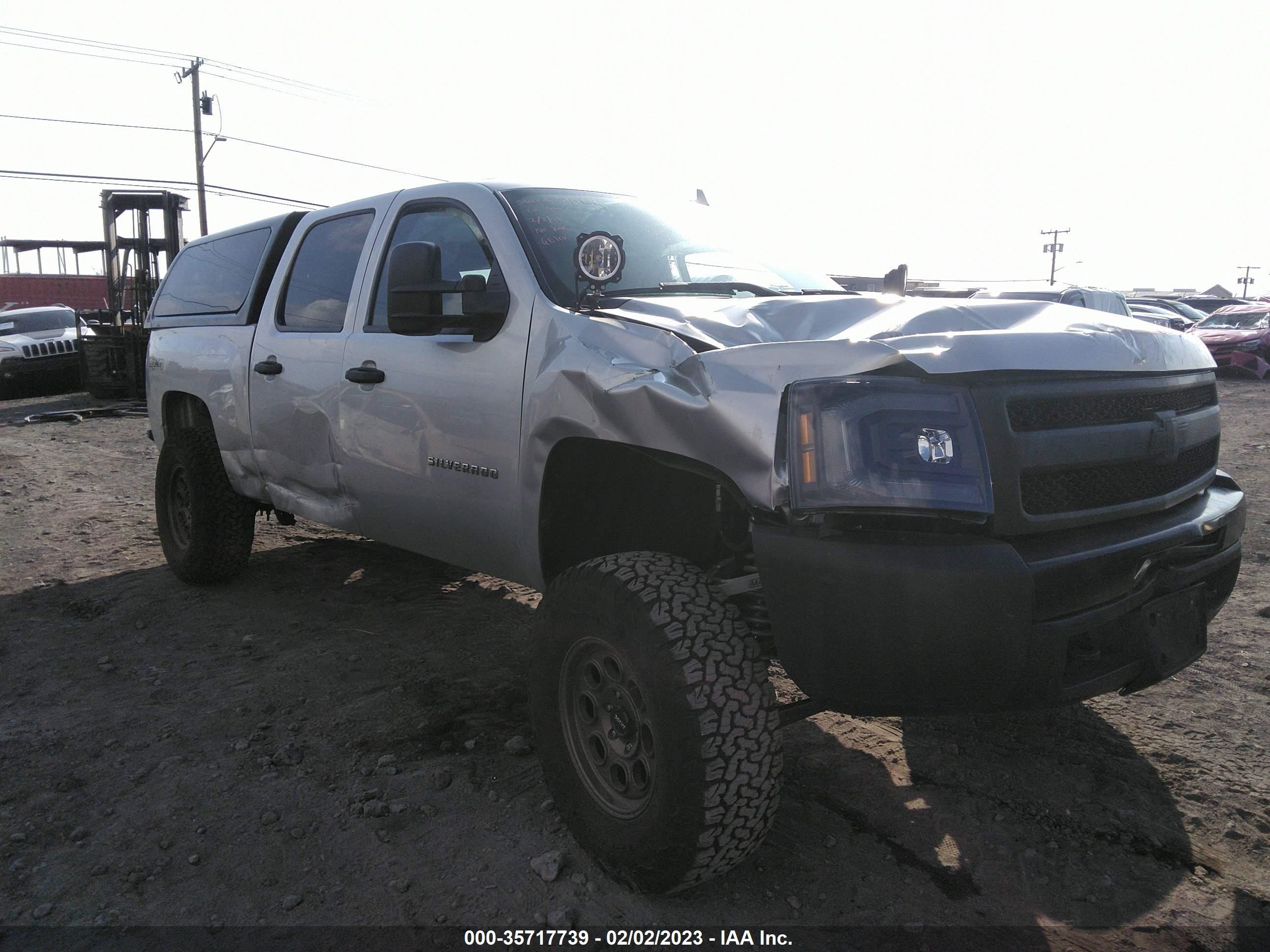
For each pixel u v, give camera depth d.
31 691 3.84
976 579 2.08
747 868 2.63
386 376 3.55
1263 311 22.02
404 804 2.95
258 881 2.59
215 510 4.95
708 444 2.36
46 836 2.81
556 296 3.03
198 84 34.75
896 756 3.24
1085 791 3.01
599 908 2.47
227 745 3.37
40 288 41.53
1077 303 14.89
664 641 2.31
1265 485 7.20
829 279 3.90
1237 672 3.88
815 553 2.16
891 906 2.46
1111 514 2.43
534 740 2.80
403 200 3.83
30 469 9.27
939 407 2.19
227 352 4.73
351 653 4.23
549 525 2.96
